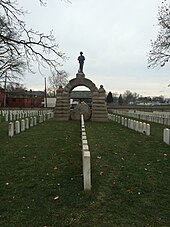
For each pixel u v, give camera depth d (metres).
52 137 15.15
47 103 77.50
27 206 5.28
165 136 13.34
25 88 99.50
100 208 5.16
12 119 29.62
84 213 4.95
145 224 4.54
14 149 11.29
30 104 77.19
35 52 9.86
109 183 6.63
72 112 32.53
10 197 5.75
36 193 5.98
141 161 9.09
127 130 19.84
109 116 36.66
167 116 30.20
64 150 11.03
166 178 7.12
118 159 9.37
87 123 26.81
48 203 5.41
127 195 5.84
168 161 9.10
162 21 25.52
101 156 9.80
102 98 30.94
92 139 14.41
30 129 19.78
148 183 6.67
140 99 119.00
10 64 19.14
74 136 15.66
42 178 7.10
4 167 8.27
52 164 8.63
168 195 5.87
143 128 17.47
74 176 7.24
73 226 4.46
